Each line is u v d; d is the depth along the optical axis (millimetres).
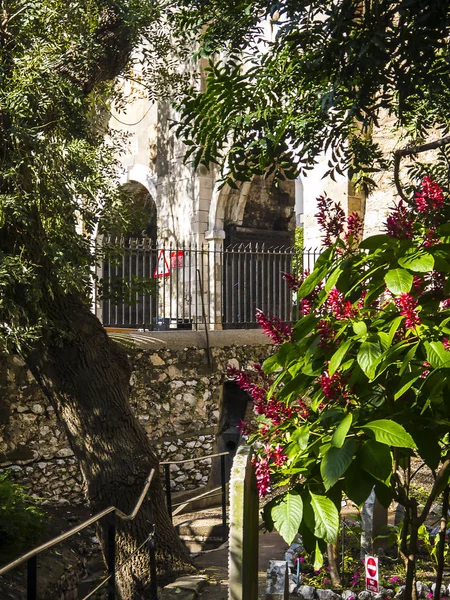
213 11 4176
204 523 8633
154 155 17344
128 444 6754
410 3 3080
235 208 15984
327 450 2566
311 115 3914
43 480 8852
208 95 3943
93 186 6168
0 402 8547
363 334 2607
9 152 5922
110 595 4391
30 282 5938
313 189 11672
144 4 6816
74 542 8086
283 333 3051
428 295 2768
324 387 2693
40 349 6656
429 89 3682
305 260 11812
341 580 5480
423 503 7004
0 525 6648
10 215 5887
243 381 3176
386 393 2740
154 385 9859
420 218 2797
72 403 6711
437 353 2449
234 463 3945
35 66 5723
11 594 5773
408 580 3012
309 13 3652
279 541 7309
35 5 5930
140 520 6621
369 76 3521
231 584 3779
